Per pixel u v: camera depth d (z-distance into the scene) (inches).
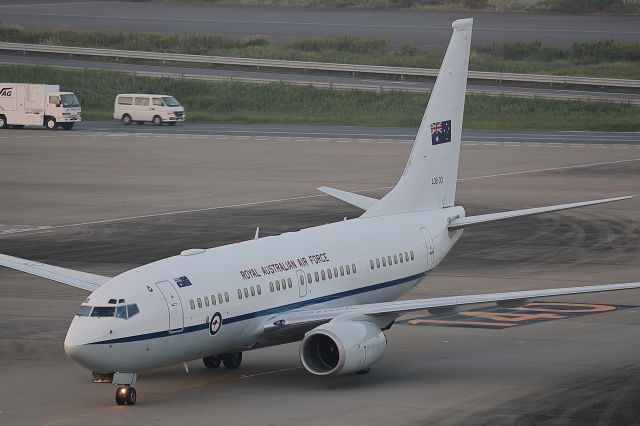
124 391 4746.6
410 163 6309.1
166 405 4778.5
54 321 6668.3
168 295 4731.8
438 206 6446.9
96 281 5354.3
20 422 4532.5
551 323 6515.8
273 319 5132.9
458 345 5994.1
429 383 5157.5
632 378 5221.5
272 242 5433.1
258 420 4515.3
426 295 7253.9
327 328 4889.3
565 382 5152.6
